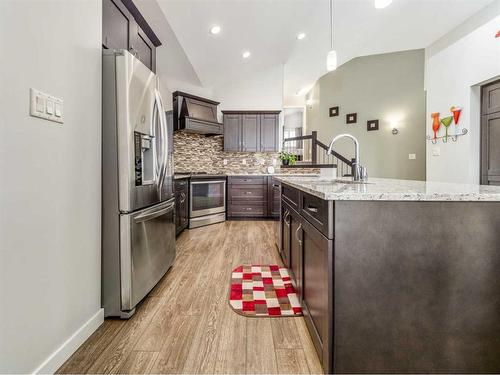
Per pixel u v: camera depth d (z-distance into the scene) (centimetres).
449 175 366
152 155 202
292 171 569
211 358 133
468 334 113
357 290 113
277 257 295
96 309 160
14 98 103
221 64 468
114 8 211
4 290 99
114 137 167
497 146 315
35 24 113
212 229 438
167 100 241
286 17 363
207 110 528
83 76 147
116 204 168
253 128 550
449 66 364
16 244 104
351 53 568
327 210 114
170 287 217
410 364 114
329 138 659
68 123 135
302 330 157
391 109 575
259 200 519
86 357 133
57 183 127
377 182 192
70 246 137
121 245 168
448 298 113
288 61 553
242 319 169
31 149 111
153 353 137
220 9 308
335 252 112
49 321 122
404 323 113
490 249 112
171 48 376
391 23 440
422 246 112
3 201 99
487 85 326
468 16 427
